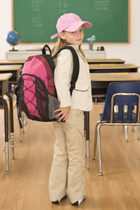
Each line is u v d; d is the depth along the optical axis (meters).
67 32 2.17
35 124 4.58
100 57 6.71
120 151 3.46
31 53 6.73
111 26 8.55
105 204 2.33
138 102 2.77
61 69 2.07
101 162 3.05
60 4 8.44
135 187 2.60
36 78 2.03
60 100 2.07
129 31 8.59
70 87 2.13
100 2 8.46
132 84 2.72
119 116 2.82
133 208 2.28
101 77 3.25
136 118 2.82
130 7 8.52
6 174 2.87
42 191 2.54
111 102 2.77
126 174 2.86
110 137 3.95
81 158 2.28
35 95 2.05
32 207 2.30
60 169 2.32
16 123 4.64
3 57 8.70
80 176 2.29
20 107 2.21
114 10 8.51
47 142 3.79
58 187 2.34
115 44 8.67
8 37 6.75
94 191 2.53
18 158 3.26
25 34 8.54
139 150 3.49
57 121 2.28
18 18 8.48
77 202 2.30
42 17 8.48
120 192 2.52
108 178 2.77
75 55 2.09
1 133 4.19
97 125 3.04
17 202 2.37
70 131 2.20
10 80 5.04
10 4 8.49
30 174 2.87
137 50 8.71
